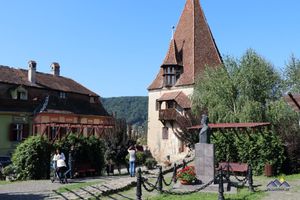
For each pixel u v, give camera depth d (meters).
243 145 21.77
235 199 13.23
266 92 32.25
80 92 46.66
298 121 23.14
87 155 23.25
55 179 19.86
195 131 32.34
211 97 32.94
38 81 43.25
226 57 34.22
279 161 20.84
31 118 38.69
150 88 47.53
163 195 14.49
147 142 46.69
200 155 15.95
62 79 48.28
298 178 19.02
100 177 22.34
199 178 15.88
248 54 33.12
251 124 19.64
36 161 20.98
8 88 38.84
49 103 40.34
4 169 21.97
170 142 43.28
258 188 15.81
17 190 15.81
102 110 47.97
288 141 21.34
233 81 32.44
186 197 13.75
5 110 36.56
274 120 29.16
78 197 13.87
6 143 36.47
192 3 49.22
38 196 14.05
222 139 22.75
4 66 41.66
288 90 35.12
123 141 26.45
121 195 14.97
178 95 43.12
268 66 33.09
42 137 21.64
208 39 47.75
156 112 46.22
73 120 41.28
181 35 48.41
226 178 15.16
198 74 41.50
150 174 22.88
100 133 27.20
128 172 26.23
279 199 13.05
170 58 45.75
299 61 36.44
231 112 31.22
